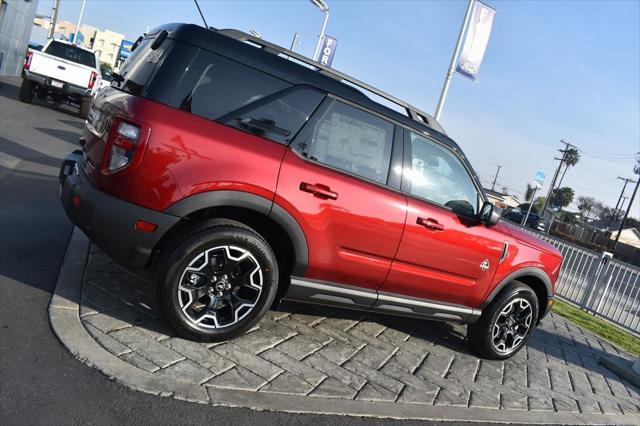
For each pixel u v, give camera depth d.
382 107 4.20
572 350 6.56
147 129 3.32
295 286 3.92
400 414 3.63
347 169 3.97
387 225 4.07
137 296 4.14
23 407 2.63
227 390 3.25
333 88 3.94
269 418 3.12
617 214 80.69
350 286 4.18
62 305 3.69
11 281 3.95
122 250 3.44
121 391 2.96
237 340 3.95
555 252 5.29
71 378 2.96
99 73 16.52
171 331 3.73
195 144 3.41
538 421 4.17
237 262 3.60
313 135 3.81
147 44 3.95
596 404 4.92
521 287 5.07
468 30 14.32
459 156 4.61
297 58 3.97
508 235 4.90
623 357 6.90
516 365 5.35
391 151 4.19
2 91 17.70
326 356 4.16
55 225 5.54
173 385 3.13
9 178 7.13
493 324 5.01
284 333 4.33
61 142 11.04
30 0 28.56
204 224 3.51
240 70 3.63
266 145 3.62
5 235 4.89
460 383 4.45
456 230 4.47
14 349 3.09
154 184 3.35
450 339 5.48
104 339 3.40
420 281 4.42
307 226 3.76
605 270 9.89
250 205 3.54
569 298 10.53
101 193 3.41
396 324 5.43
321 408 3.39
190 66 3.50
